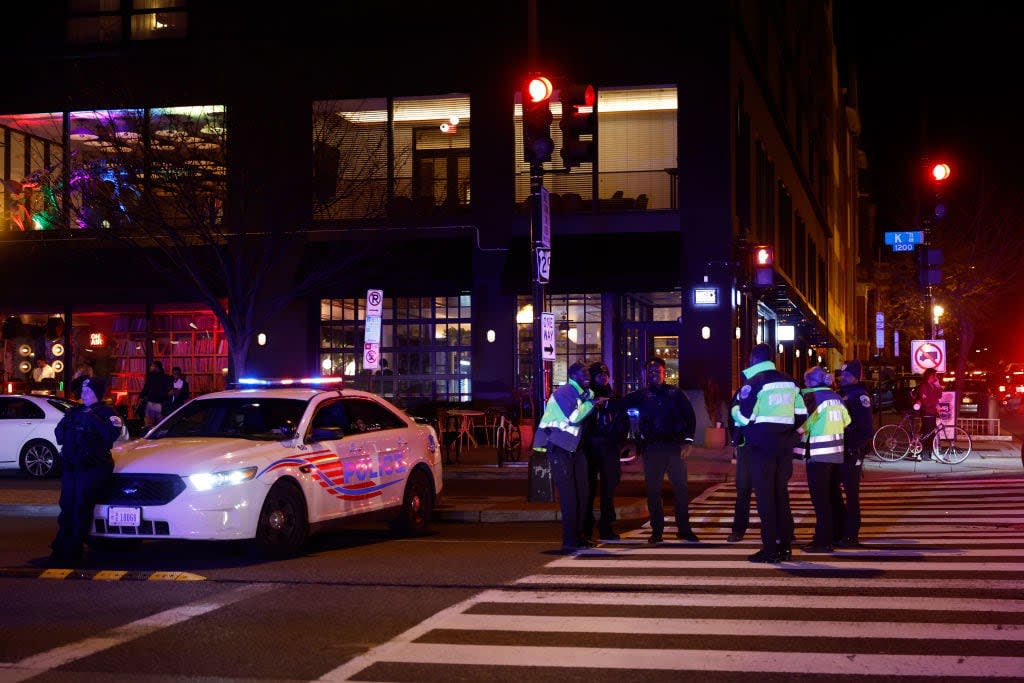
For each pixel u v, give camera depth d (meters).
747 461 12.58
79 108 29.12
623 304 29.56
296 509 11.87
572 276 27.34
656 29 28.02
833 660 7.18
